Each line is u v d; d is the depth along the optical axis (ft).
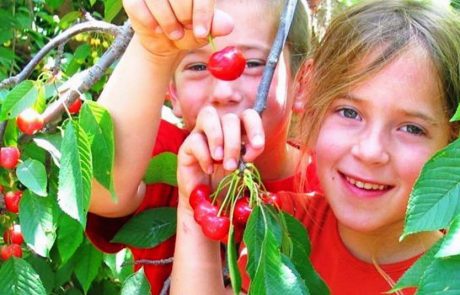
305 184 2.37
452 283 1.00
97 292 3.28
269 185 2.40
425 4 2.01
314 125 2.06
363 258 2.07
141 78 1.80
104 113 1.69
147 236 2.04
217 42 2.05
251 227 1.43
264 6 2.09
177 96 2.20
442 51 1.88
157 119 1.87
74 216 1.59
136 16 1.54
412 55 1.86
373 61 1.88
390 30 1.91
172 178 2.10
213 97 2.04
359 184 1.92
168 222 2.06
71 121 1.65
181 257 1.77
